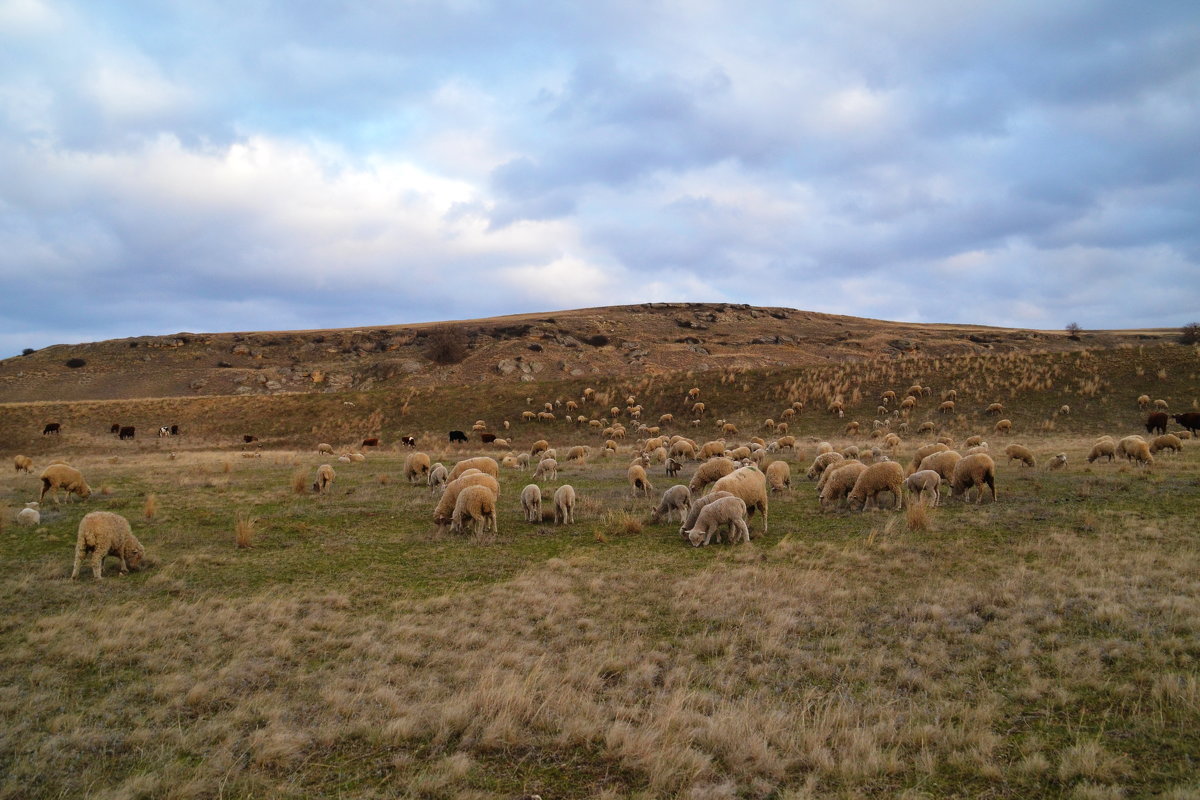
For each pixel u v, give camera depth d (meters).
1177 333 119.31
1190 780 5.12
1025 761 5.57
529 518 17.25
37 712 6.91
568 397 57.81
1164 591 9.53
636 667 7.98
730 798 5.32
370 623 9.63
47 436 52.41
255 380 93.44
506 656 8.21
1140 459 21.64
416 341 109.38
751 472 15.68
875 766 5.69
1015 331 128.75
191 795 5.41
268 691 7.46
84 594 10.89
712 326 125.19
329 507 19.23
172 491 22.41
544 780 5.69
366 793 5.49
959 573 11.17
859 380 50.72
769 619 9.41
